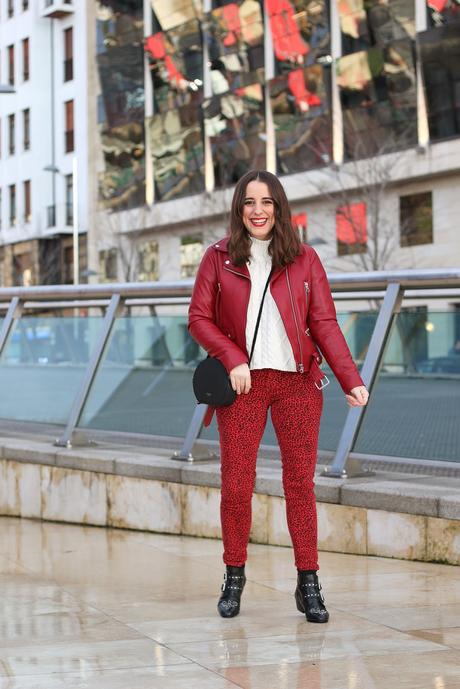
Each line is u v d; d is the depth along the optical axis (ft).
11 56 225.56
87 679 14.24
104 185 197.77
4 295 35.37
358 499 22.90
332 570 21.44
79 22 206.18
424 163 137.69
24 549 25.68
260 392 18.06
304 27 153.79
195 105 175.22
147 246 190.70
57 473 30.32
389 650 15.56
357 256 148.46
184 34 176.45
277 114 157.99
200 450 28.09
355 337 26.14
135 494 28.09
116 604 19.24
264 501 24.99
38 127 216.13
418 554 21.95
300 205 157.89
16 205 224.74
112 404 31.12
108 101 194.80
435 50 133.90
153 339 30.30
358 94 144.77
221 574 21.95
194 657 15.34
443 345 24.30
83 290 32.55
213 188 173.88
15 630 17.26
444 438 23.56
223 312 18.15
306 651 15.58
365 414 24.66
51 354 33.63
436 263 140.15
